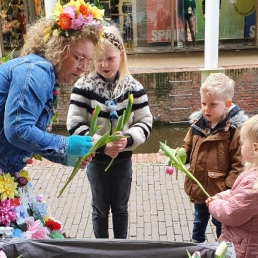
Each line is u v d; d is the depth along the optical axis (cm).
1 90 182
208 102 274
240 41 1341
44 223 217
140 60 1198
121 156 283
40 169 572
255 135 220
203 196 293
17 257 163
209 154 286
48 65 185
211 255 161
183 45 1322
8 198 195
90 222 429
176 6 1296
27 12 1319
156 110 966
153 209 452
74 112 278
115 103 274
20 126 174
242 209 219
